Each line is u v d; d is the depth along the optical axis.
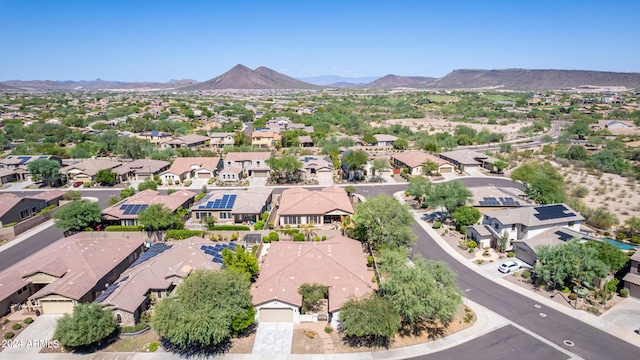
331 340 36.75
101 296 40.88
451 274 39.47
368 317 34.12
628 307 41.84
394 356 34.66
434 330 38.22
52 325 39.88
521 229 56.44
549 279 45.47
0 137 138.00
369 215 53.09
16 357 34.94
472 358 34.31
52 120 199.25
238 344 36.22
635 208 72.44
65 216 59.38
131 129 174.38
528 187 77.88
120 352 35.44
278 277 42.88
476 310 41.62
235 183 93.88
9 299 42.31
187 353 35.12
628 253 50.81
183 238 59.06
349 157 94.38
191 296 35.28
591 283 45.56
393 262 42.47
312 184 92.62
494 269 50.84
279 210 65.44
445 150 127.25
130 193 78.62
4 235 62.81
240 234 60.50
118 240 53.75
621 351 35.16
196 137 146.75
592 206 73.94
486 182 93.06
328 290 41.50
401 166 106.50
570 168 104.25
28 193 87.75
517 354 34.78
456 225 64.06
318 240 57.78
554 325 38.94
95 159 104.81
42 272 44.66
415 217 70.25
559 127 188.00
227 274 38.25
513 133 172.62
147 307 42.22
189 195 74.00
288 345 36.03
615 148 123.50
